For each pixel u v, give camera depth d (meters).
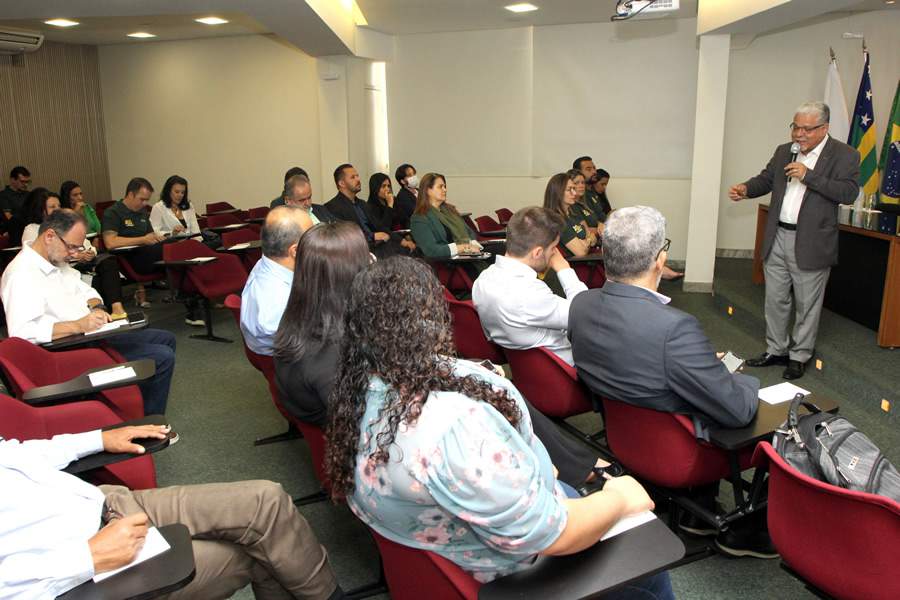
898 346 3.91
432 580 1.25
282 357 1.85
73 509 1.51
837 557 1.43
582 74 7.38
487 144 7.84
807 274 3.73
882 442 3.02
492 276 2.59
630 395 1.95
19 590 1.23
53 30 7.98
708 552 2.20
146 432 1.88
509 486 1.06
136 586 1.26
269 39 8.66
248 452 3.10
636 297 1.92
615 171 7.51
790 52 6.80
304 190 4.34
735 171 7.18
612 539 1.28
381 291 1.13
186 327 5.32
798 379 3.84
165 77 9.20
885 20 6.43
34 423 2.02
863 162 6.08
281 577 1.67
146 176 9.59
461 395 1.10
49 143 8.90
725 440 1.80
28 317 2.77
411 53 7.84
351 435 1.17
